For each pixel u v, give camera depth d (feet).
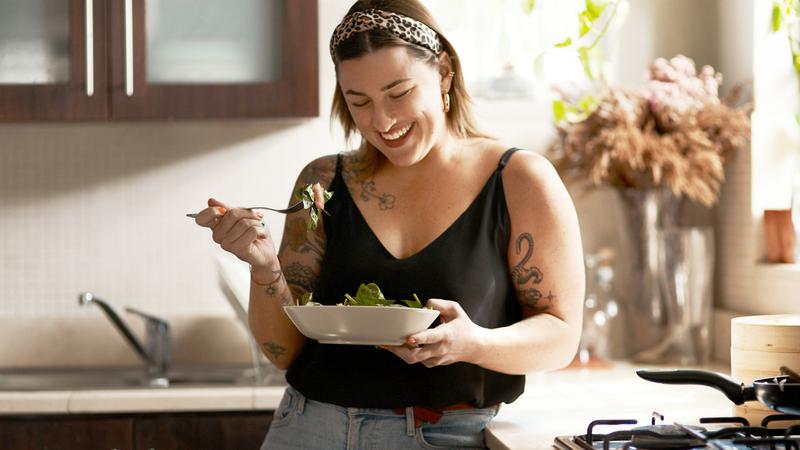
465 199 5.45
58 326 9.40
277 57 8.68
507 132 9.62
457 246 5.36
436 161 5.55
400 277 5.36
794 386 4.45
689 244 8.90
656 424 5.25
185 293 9.51
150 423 7.74
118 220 9.46
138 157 9.46
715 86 8.95
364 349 5.40
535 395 7.04
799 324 5.15
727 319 9.06
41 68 8.59
